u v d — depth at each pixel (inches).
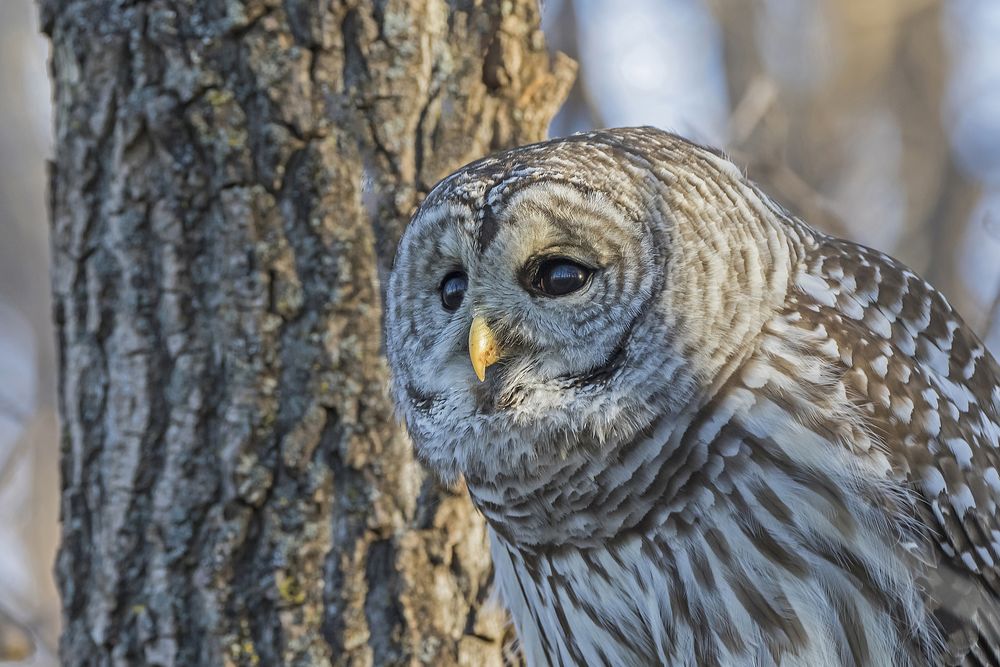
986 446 343.0
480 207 322.7
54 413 708.0
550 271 321.1
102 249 340.5
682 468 315.0
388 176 343.0
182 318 335.3
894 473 319.0
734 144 492.7
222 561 330.3
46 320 764.6
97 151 341.4
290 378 334.6
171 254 335.6
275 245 334.6
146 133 337.1
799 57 909.2
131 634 334.0
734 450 311.4
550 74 363.3
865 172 882.8
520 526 339.3
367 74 342.0
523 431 327.3
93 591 339.6
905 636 325.1
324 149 337.7
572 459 324.8
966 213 828.0
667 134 340.2
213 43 336.5
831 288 333.4
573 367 323.9
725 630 322.0
